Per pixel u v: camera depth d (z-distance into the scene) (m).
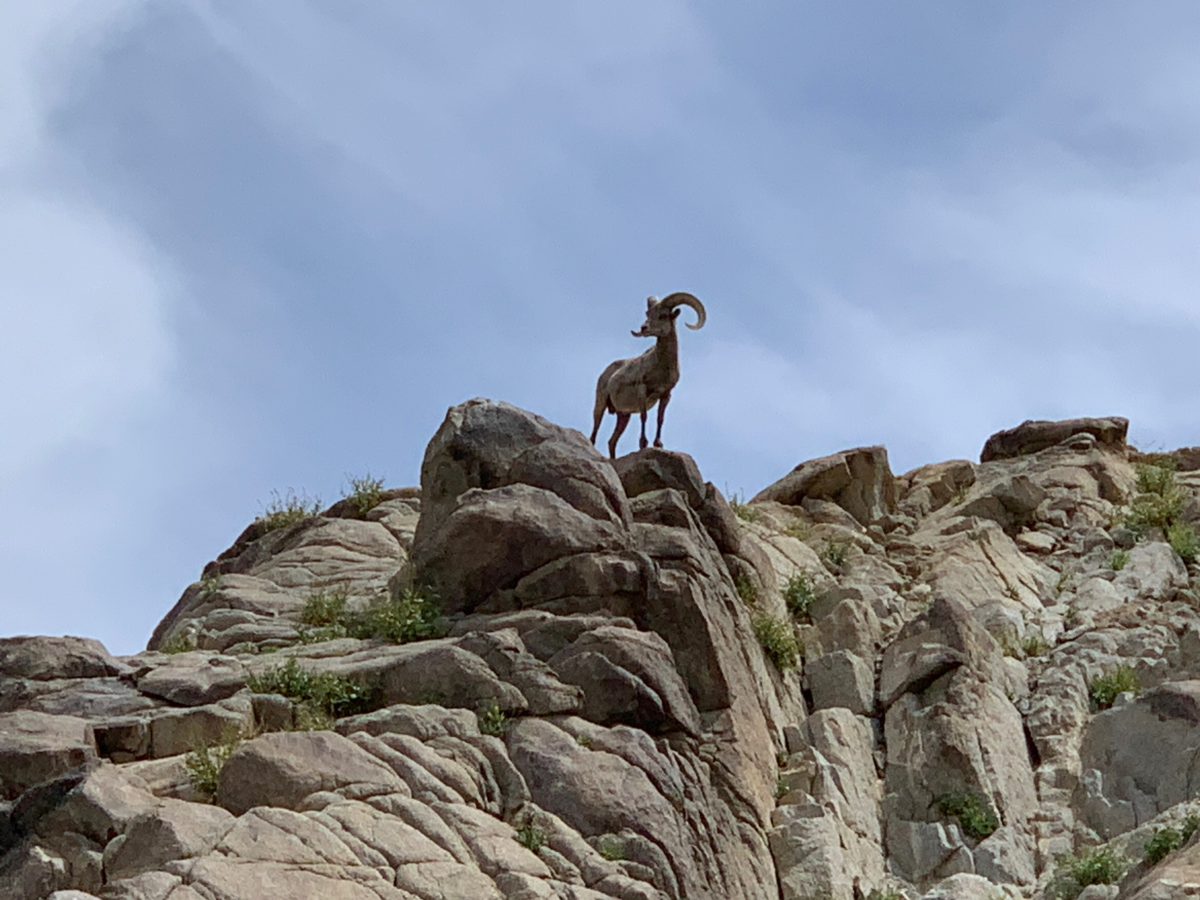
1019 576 74.00
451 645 52.12
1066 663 64.69
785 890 52.84
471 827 45.12
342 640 55.62
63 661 52.16
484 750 48.84
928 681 61.44
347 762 45.81
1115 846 53.50
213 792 45.56
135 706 50.34
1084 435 88.06
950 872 55.34
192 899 39.62
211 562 73.31
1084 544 77.69
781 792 56.56
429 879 42.84
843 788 56.78
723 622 58.00
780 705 60.41
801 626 66.19
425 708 49.38
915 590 70.62
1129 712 59.69
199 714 48.84
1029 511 80.69
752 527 72.88
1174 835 49.91
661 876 47.62
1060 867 53.78
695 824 51.12
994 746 59.00
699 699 55.56
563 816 48.03
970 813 56.69
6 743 46.38
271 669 51.53
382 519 71.88
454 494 59.53
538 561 56.25
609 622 54.44
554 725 50.81
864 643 64.69
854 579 71.81
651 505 60.50
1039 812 57.69
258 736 47.22
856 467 81.81
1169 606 70.62
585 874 45.91
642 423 70.38
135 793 44.19
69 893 38.84
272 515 74.88
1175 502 80.12
